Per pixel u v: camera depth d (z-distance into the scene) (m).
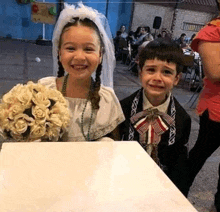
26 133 0.61
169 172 0.96
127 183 0.43
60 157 0.50
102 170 0.46
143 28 6.54
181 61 0.85
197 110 1.14
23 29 7.84
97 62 0.77
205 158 1.15
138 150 0.55
